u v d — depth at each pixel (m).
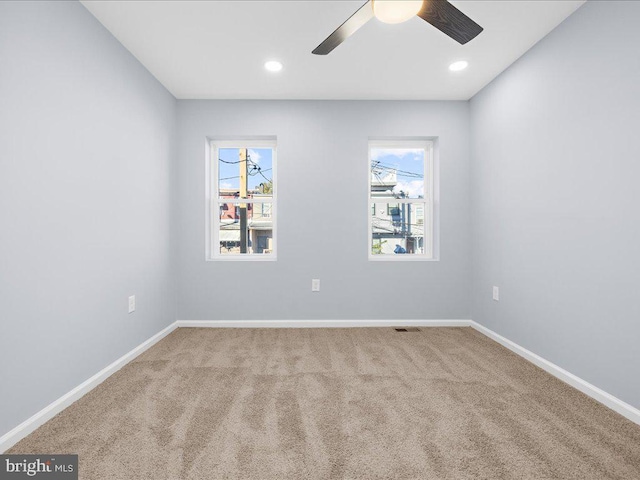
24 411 1.44
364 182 3.15
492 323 2.79
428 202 3.33
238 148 3.33
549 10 1.87
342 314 3.16
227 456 1.29
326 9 1.86
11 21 1.37
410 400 1.73
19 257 1.42
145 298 2.53
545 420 1.54
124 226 2.24
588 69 1.79
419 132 3.15
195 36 2.12
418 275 3.17
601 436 1.42
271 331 2.99
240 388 1.87
